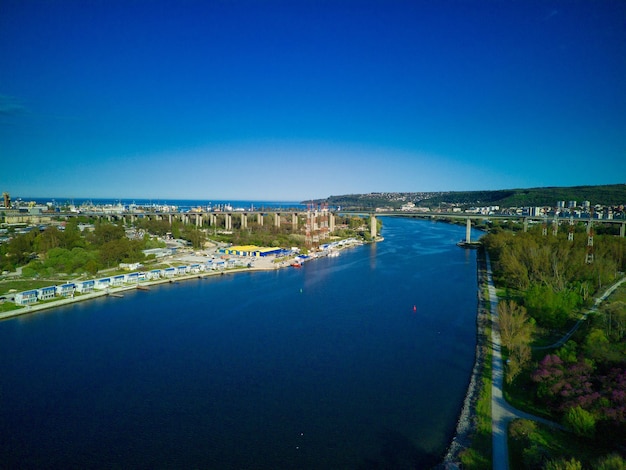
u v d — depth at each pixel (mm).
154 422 94500
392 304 191000
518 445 79812
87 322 164000
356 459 81812
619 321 128875
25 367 122250
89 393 107188
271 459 82125
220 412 98562
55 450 84812
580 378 90812
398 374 117625
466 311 178500
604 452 75375
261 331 153875
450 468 76625
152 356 130500
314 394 106688
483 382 107938
